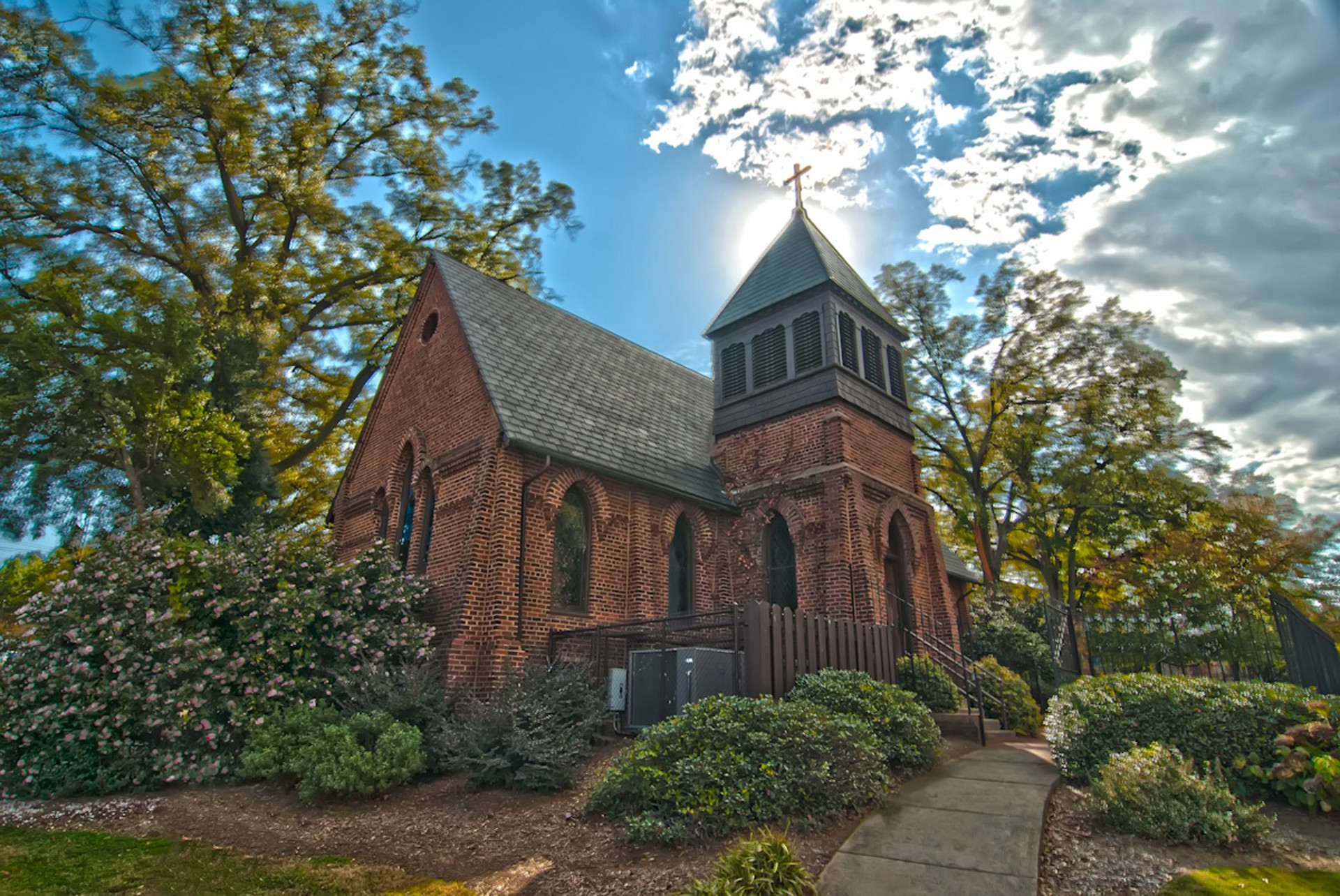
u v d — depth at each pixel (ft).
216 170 86.38
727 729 28.02
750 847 20.48
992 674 51.90
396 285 100.73
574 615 49.83
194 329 53.06
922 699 45.29
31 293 59.72
